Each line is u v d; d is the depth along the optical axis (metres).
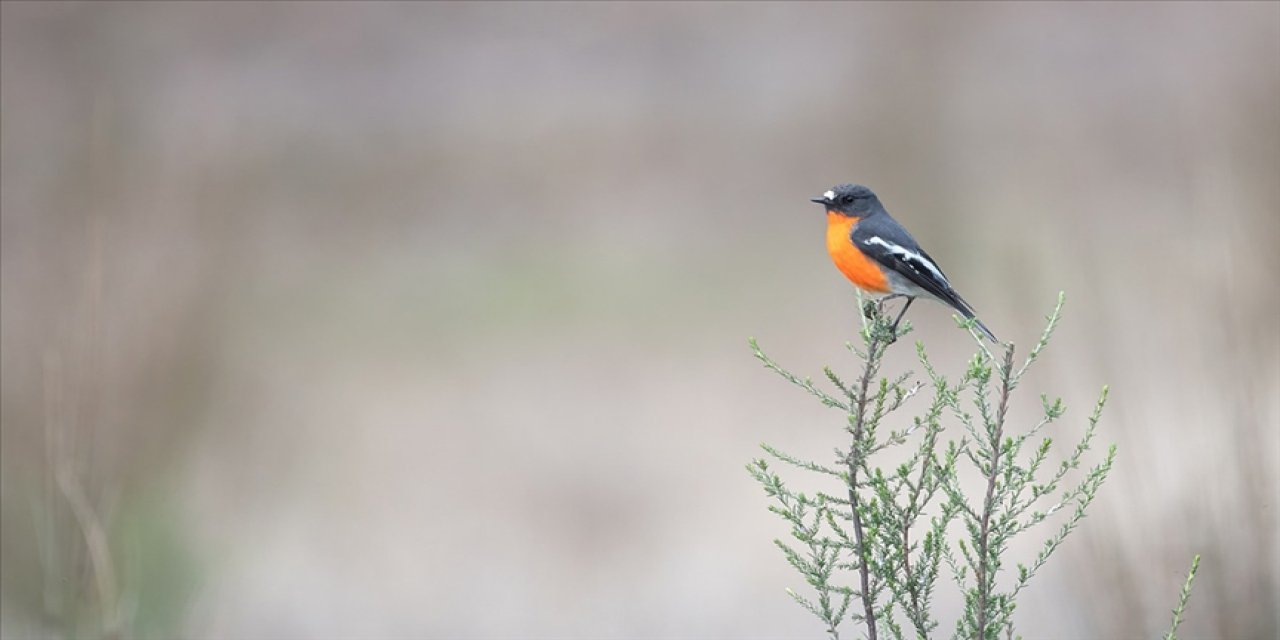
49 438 9.33
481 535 13.61
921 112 23.05
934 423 5.59
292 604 12.12
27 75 23.84
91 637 8.95
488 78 25.91
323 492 14.18
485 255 21.47
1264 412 8.22
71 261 13.91
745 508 13.96
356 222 22.25
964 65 24.09
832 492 13.80
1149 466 8.47
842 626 11.33
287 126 23.97
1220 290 8.92
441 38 26.73
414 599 12.33
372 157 23.78
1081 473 8.89
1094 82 23.42
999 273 12.54
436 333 19.20
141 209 15.24
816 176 22.42
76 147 20.38
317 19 26.64
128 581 9.90
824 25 25.95
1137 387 10.12
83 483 9.48
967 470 12.91
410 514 13.98
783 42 25.75
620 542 13.47
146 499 11.27
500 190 23.34
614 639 11.62
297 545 13.07
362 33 26.77
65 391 9.99
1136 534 8.24
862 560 5.62
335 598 12.34
